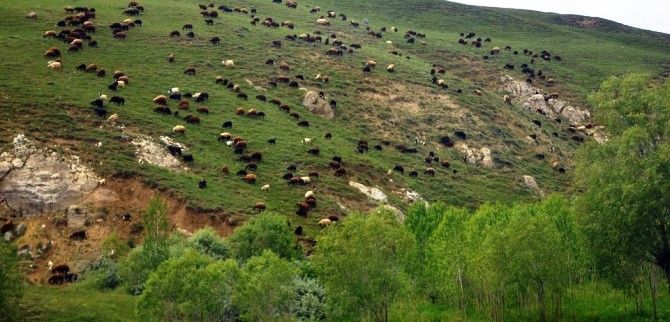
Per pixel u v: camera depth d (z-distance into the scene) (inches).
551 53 7081.7
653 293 1939.0
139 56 4594.0
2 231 2701.8
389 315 2226.9
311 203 3262.8
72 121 3339.1
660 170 1892.2
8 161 2910.9
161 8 5802.2
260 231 2598.4
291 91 4682.6
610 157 2080.5
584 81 6264.8
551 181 4404.5
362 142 4202.8
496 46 7042.3
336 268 2039.9
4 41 4286.4
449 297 2315.5
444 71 5748.0
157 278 1877.5
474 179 4200.3
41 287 2244.1
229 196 3117.6
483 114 5014.8
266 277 1900.8
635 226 1914.4
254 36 5541.3
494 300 2122.3
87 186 2935.5
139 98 3932.1
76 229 2770.7
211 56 4906.5
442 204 2854.3
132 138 3361.2
